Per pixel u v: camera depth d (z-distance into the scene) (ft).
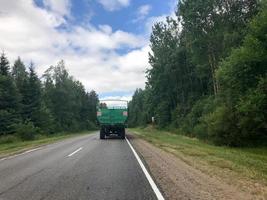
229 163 56.18
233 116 103.96
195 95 209.87
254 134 103.24
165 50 224.33
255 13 143.64
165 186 36.42
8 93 191.62
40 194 33.01
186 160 60.03
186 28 159.94
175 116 216.33
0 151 87.51
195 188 35.32
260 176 43.27
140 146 90.33
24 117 216.33
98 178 41.55
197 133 124.57
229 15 148.66
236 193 32.83
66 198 31.32
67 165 53.57
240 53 99.96
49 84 312.91
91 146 90.94
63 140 128.36
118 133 126.52
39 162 58.34
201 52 161.48
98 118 125.70
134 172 45.93
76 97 373.20
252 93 96.02
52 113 290.35
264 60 98.32
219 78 108.06
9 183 38.88
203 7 151.33
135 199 30.73
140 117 431.43
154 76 230.07
